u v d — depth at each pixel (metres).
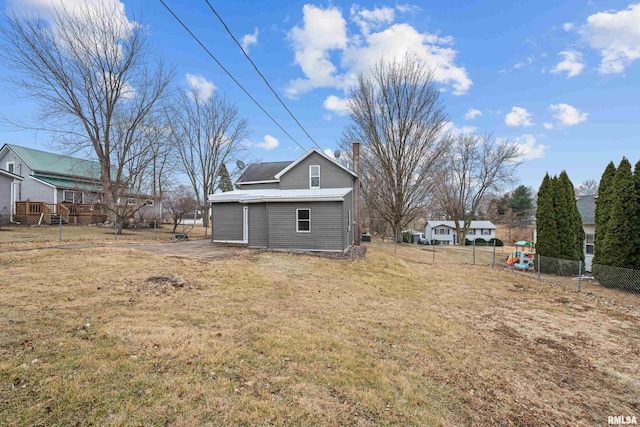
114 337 3.80
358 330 5.00
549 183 13.87
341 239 12.14
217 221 15.11
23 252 8.17
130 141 20.28
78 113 18.25
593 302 8.14
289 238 12.53
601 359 4.58
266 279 7.82
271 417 2.62
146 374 3.07
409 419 2.81
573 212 13.70
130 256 9.02
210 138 30.30
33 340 3.50
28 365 2.98
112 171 21.28
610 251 10.70
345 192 13.40
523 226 46.31
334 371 3.55
